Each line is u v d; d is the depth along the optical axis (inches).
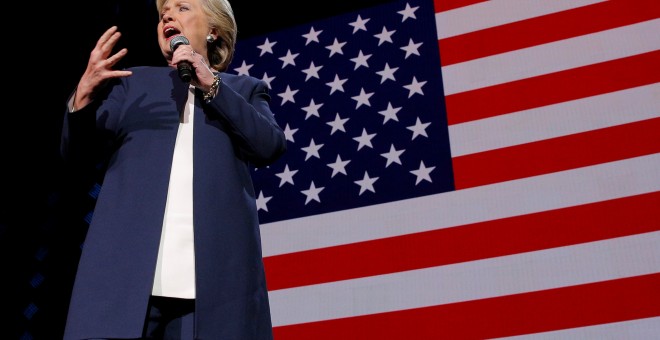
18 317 172.1
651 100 174.7
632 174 166.1
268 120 92.4
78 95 84.7
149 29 202.8
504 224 168.6
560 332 152.3
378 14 214.2
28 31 206.1
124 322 73.2
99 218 81.0
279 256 180.1
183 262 78.7
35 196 187.6
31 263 178.7
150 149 84.2
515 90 187.3
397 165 185.5
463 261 166.4
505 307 158.1
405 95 196.5
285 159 195.9
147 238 78.0
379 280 169.6
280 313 171.6
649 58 180.7
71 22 206.5
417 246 171.6
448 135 185.9
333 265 175.2
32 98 200.4
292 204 187.6
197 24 102.6
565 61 187.3
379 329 163.3
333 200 185.0
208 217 79.8
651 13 187.6
